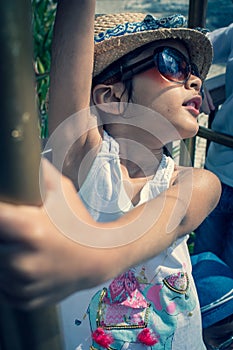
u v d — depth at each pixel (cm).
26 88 43
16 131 43
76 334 124
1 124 42
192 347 136
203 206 106
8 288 48
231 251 235
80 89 118
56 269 50
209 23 372
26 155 44
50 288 50
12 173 44
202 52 140
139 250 74
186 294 131
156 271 126
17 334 50
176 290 128
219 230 242
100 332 122
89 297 123
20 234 46
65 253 50
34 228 47
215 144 236
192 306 133
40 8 295
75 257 52
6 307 49
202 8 175
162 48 128
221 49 239
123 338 124
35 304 49
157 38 128
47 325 51
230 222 232
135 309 125
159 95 124
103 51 128
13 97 42
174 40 134
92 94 130
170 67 126
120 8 576
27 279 47
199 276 175
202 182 110
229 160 223
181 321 131
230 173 223
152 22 130
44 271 48
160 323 127
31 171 45
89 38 116
